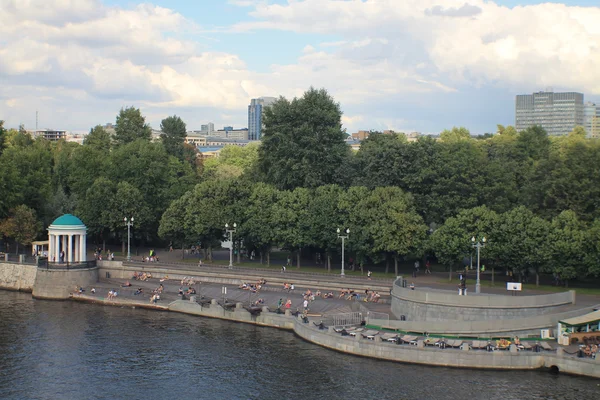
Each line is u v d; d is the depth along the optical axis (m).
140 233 173.12
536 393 76.88
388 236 124.19
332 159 157.38
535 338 91.19
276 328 108.56
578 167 123.31
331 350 95.06
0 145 182.38
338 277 126.06
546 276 127.81
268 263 145.25
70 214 160.38
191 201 153.38
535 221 114.69
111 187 168.00
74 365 90.12
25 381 84.06
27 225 154.12
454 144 154.25
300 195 143.38
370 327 99.56
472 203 137.25
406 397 76.56
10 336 104.00
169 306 122.69
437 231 123.81
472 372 84.25
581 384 79.38
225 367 88.50
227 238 152.12
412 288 108.38
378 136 187.00
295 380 83.06
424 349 87.50
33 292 137.50
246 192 151.25
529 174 145.75
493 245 115.62
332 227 132.50
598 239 108.94
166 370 87.81
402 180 139.75
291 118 161.25
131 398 78.44
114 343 100.12
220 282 134.62
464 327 93.56
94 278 140.00
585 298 105.00
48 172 182.38
